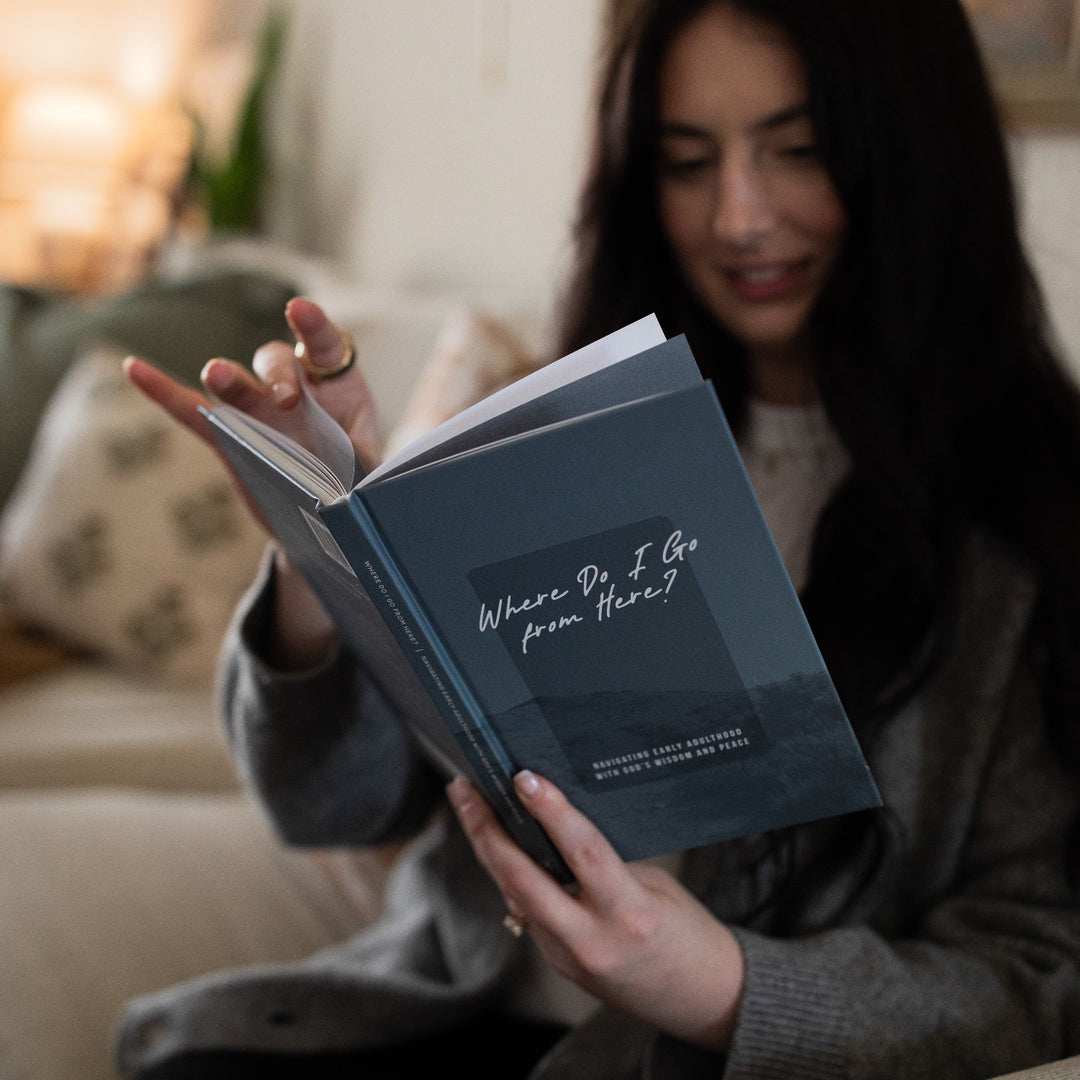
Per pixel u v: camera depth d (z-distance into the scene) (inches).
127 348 74.7
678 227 33.6
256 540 63.8
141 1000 34.9
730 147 31.3
